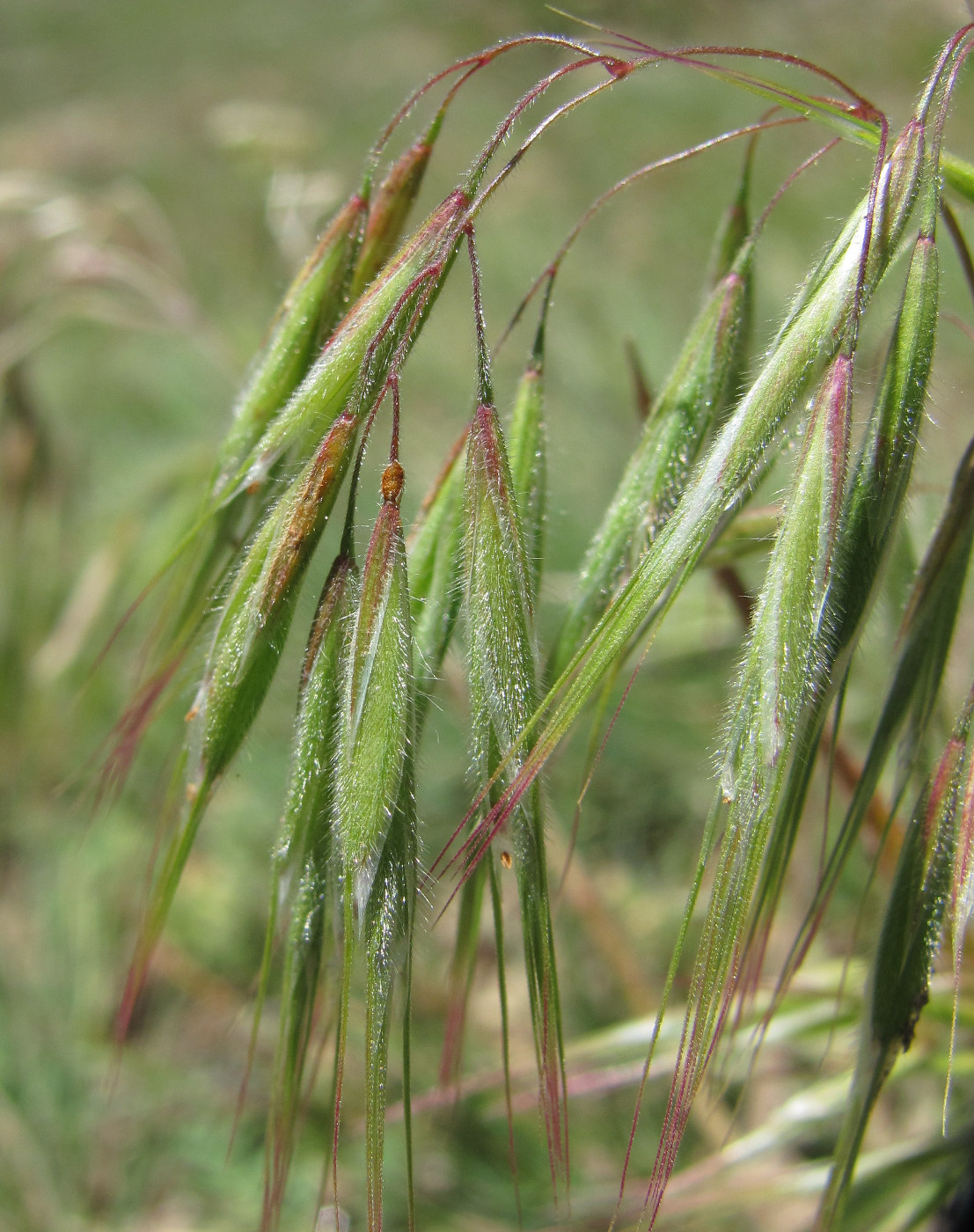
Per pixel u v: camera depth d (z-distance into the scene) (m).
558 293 0.46
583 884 0.20
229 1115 0.22
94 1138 0.22
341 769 0.12
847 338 0.12
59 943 0.25
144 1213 0.21
